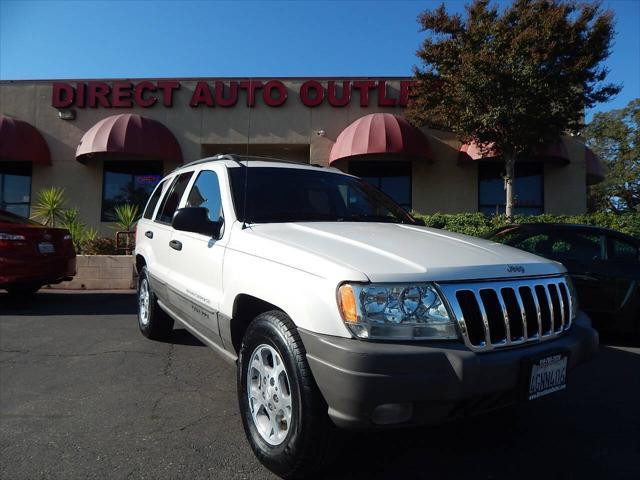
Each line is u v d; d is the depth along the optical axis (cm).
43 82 1562
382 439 309
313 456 241
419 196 1500
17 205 1593
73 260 824
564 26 1052
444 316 228
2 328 628
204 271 355
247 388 287
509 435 319
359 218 379
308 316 238
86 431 323
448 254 262
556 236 643
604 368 479
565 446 304
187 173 463
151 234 507
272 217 340
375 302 224
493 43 1075
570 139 1488
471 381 220
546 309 268
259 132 1523
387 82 1509
